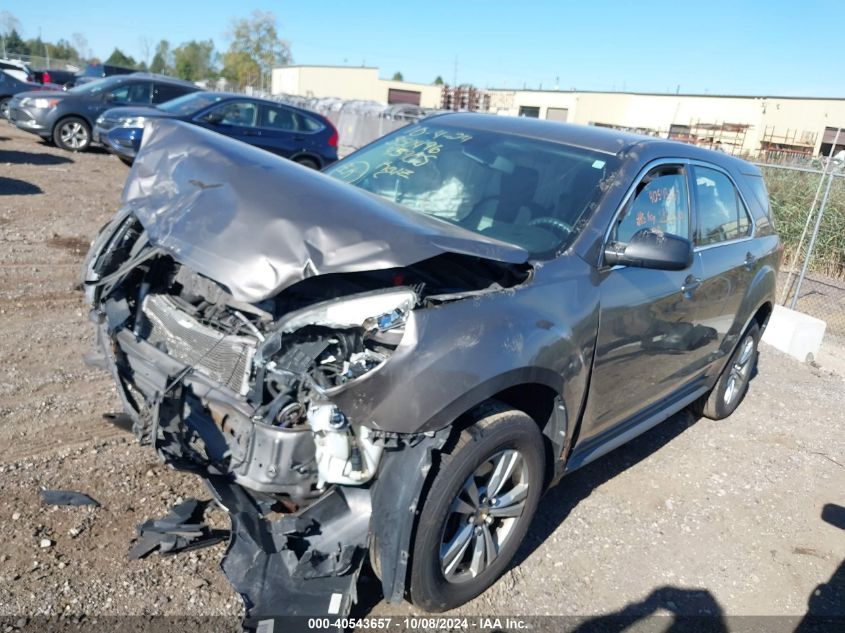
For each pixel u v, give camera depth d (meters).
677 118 33.50
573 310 3.08
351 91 57.75
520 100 38.41
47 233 7.99
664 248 3.18
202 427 2.83
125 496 3.39
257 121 13.59
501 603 3.12
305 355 2.54
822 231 11.82
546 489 3.37
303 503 2.69
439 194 3.82
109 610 2.72
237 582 2.48
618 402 3.71
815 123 30.16
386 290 2.60
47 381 4.45
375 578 3.06
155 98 16.02
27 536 3.03
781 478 4.78
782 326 7.86
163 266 3.32
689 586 3.49
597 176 3.62
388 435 2.48
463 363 2.56
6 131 17.61
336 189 2.90
